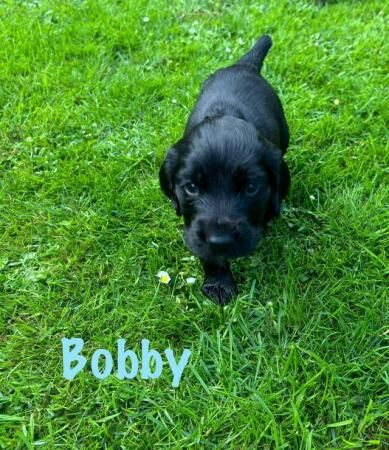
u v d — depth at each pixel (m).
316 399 0.57
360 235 0.70
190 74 0.92
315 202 0.75
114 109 0.87
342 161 0.80
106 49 0.98
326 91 0.90
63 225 0.73
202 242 0.54
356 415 0.56
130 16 1.03
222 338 0.61
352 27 1.01
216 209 0.53
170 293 0.67
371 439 0.55
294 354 0.58
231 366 0.58
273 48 0.96
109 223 0.74
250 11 1.05
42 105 0.89
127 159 0.80
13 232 0.73
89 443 0.55
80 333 0.64
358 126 0.83
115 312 0.64
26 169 0.80
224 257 0.54
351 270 0.67
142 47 0.99
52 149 0.83
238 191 0.54
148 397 0.58
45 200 0.76
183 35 1.01
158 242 0.71
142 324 0.63
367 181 0.76
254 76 0.72
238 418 0.56
